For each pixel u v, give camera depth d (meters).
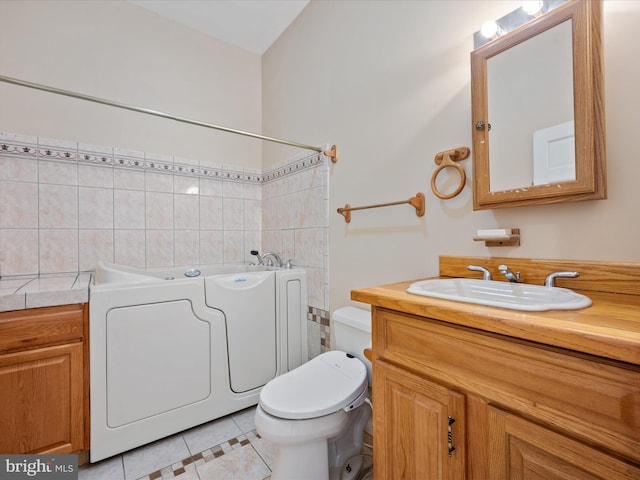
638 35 0.82
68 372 1.30
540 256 1.01
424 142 1.36
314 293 2.02
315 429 1.04
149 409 1.47
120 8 2.12
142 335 1.46
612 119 0.86
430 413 0.80
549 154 0.95
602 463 0.53
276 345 1.94
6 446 1.19
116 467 1.34
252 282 1.84
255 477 1.28
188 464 1.36
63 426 1.29
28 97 1.80
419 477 0.83
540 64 0.97
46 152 1.84
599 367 0.53
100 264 1.70
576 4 0.88
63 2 1.92
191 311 1.61
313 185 2.04
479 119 1.11
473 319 0.68
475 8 1.18
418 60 1.39
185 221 2.35
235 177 2.61
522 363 0.63
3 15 1.75
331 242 1.90
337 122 1.86
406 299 0.84
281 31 2.46
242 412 1.79
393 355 0.90
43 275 1.81
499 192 1.05
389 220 1.53
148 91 2.21
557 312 0.67
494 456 0.68
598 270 0.87
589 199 0.87
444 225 1.29
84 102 1.97
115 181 2.06
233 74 2.63
